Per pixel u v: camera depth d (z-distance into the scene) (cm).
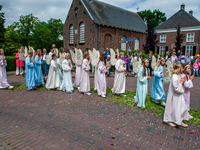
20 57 800
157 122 434
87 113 488
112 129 389
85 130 382
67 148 309
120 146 320
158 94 562
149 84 952
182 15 2678
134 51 1653
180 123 398
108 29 2006
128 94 707
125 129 390
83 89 691
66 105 557
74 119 443
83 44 2003
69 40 2198
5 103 568
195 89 827
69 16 2141
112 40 2069
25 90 757
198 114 490
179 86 388
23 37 3631
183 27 2534
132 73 1342
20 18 3691
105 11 2200
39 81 818
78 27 2030
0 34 2338
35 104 563
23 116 458
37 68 808
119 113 493
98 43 1909
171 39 2675
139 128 397
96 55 737
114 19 2192
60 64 759
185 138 354
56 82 763
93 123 420
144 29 2612
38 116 460
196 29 2425
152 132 379
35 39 3206
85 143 328
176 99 400
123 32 2214
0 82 758
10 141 329
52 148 308
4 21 2216
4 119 435
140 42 2525
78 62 798
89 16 1880
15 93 702
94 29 1856
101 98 648
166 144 330
